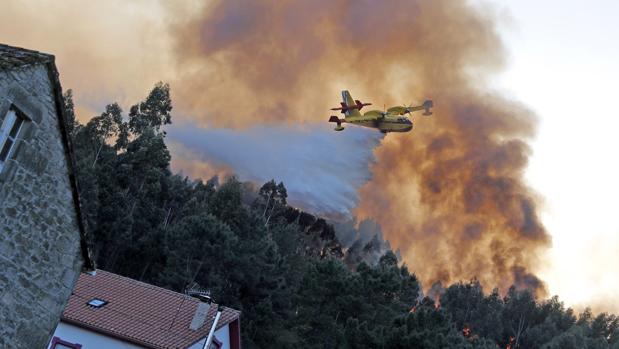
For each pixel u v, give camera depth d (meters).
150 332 60.97
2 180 28.55
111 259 173.12
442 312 110.81
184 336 61.41
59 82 29.94
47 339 32.50
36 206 30.48
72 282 33.31
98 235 171.88
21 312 30.89
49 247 31.70
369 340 107.19
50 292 32.22
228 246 154.62
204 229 154.88
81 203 32.56
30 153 29.50
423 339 100.12
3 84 27.34
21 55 28.45
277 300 165.75
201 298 63.03
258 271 159.12
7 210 29.09
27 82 28.53
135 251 174.88
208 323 63.72
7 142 28.69
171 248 163.00
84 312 61.69
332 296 138.75
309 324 137.38
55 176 31.05
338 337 117.25
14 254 29.95
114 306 63.78
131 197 191.62
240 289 157.88
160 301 66.25
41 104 29.45
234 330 67.69
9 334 30.48
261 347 150.12
